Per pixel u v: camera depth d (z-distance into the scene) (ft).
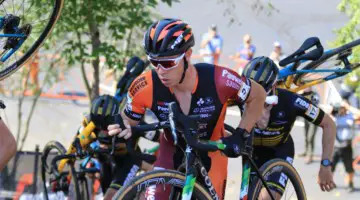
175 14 67.51
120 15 34.17
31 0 28.19
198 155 17.13
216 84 17.57
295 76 24.36
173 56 16.37
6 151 15.05
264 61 21.09
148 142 51.57
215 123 18.02
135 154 17.60
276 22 66.74
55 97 61.31
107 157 27.73
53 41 35.37
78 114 59.06
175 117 16.29
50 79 45.16
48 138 53.98
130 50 37.70
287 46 65.26
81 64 36.91
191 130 16.37
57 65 42.45
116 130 17.10
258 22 68.08
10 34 18.70
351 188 40.50
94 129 26.99
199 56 65.21
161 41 16.30
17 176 33.50
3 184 33.32
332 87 34.14
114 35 33.99
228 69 17.88
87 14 32.55
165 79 16.76
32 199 33.06
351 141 40.50
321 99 48.26
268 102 21.15
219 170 18.53
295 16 67.87
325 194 39.40
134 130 17.28
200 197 17.20
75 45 34.40
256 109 18.11
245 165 19.24
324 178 23.21
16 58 21.80
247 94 17.88
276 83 22.82
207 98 17.58
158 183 16.85
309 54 21.88
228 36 68.69
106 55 33.30
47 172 31.81
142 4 34.19
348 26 33.04
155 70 17.80
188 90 17.47
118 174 27.32
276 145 23.54
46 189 31.07
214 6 69.00
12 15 19.08
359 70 34.32
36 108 59.06
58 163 31.78
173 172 17.07
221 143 17.38
